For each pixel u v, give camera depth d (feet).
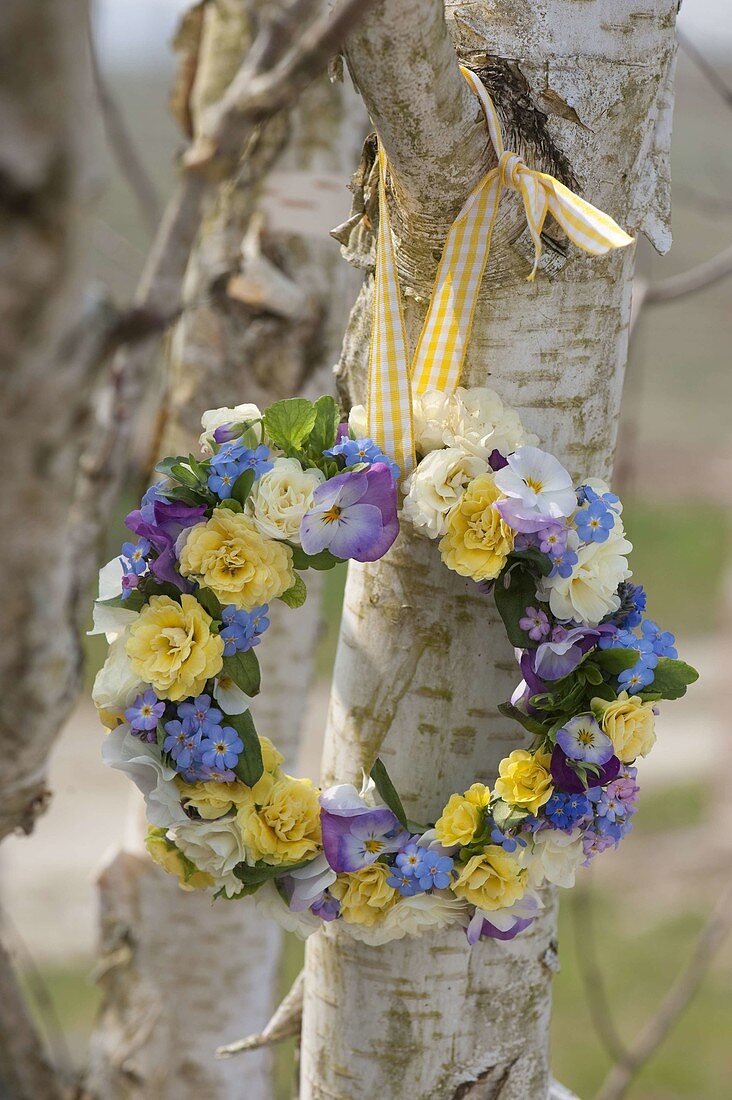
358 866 2.86
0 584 2.56
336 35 2.49
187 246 2.52
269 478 2.83
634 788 2.85
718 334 30.14
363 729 2.98
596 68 2.86
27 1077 3.03
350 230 2.97
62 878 9.93
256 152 3.52
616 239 2.76
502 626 2.94
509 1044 3.01
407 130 2.78
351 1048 3.01
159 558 2.84
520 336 2.90
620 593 2.89
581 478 2.95
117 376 3.23
